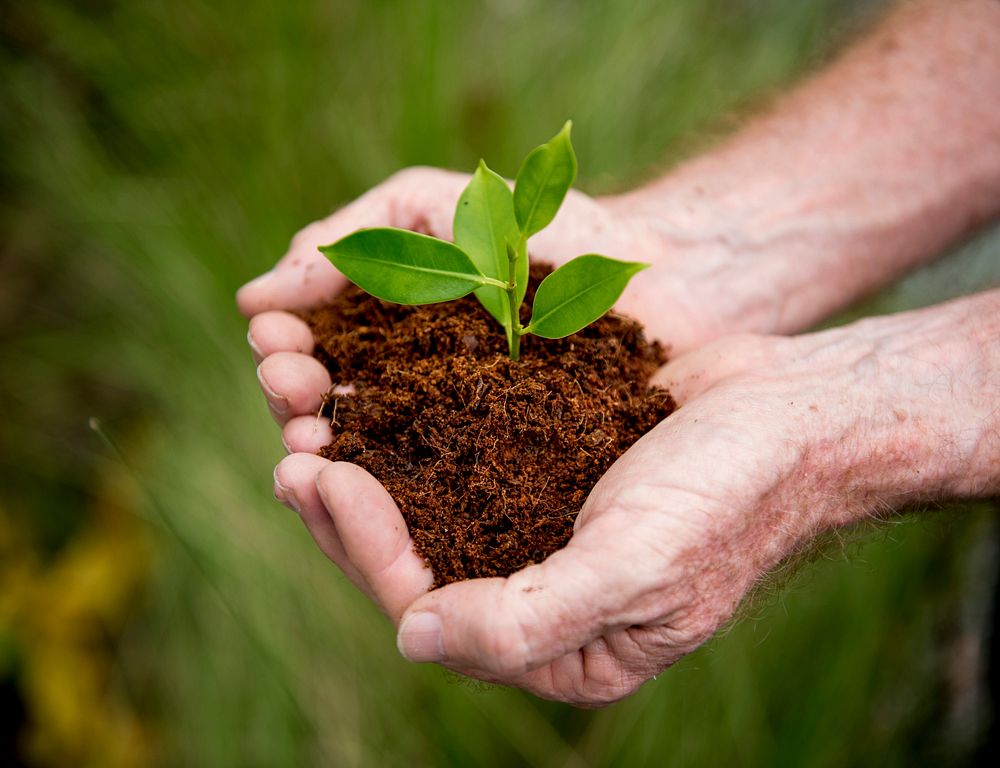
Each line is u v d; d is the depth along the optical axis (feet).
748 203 1.84
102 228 2.32
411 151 2.19
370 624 2.05
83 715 2.20
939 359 1.54
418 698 1.99
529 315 1.58
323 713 2.03
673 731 1.91
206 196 2.28
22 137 2.37
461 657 1.35
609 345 1.58
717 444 1.39
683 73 2.39
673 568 1.34
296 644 2.07
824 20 2.42
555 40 2.37
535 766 1.92
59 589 2.25
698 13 2.44
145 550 2.32
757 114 1.97
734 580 1.43
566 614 1.32
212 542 2.12
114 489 2.35
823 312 1.87
